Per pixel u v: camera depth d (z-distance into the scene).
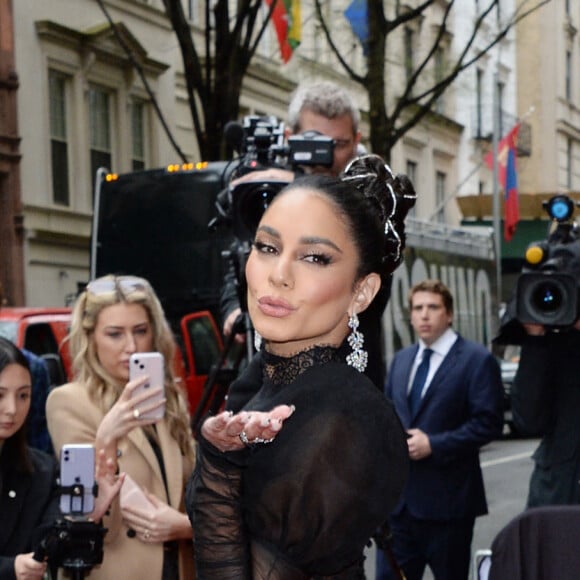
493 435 5.66
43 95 18.97
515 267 29.64
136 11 21.09
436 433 5.75
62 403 3.93
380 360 3.42
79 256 19.94
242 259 4.14
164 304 10.61
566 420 4.57
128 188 10.89
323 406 1.87
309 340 1.97
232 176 4.68
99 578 3.75
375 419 1.88
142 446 3.88
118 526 3.76
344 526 1.84
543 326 4.29
